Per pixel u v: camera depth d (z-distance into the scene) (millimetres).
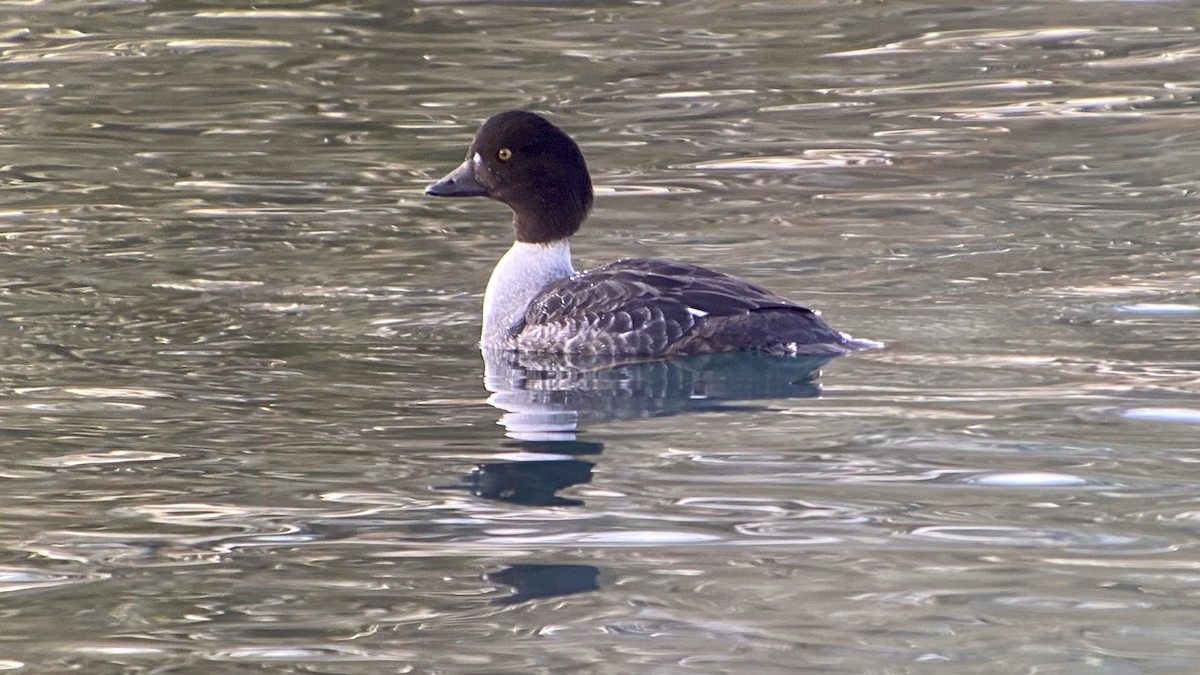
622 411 11805
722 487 10133
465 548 9328
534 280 14109
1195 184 18453
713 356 12648
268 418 11781
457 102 23359
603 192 19125
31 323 14383
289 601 8742
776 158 20453
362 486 10398
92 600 8805
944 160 20109
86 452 11094
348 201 18984
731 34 27094
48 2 29281
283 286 15664
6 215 18359
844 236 16953
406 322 14477
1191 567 8703
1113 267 15305
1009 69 24656
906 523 9438
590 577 8867
